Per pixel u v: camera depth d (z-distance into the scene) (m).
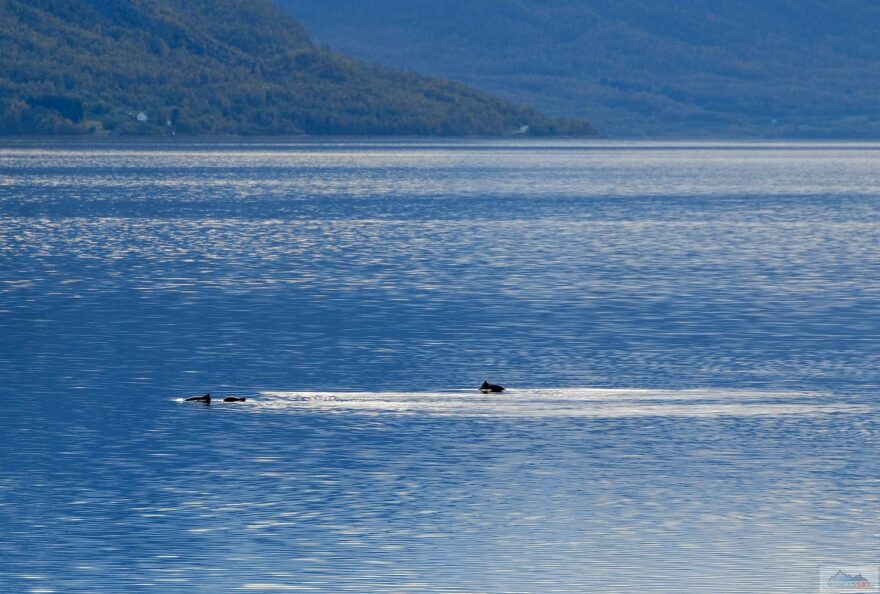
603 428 140.12
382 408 149.88
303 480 121.00
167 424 141.88
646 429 139.50
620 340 195.62
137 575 98.81
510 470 124.06
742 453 129.88
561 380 165.25
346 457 128.50
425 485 119.44
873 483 119.56
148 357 181.00
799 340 196.00
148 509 112.94
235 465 125.88
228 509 112.94
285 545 104.50
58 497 116.06
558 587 96.38
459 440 134.88
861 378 166.88
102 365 175.25
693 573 98.75
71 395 156.38
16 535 106.62
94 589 96.38
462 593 95.50
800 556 101.88
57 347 188.38
